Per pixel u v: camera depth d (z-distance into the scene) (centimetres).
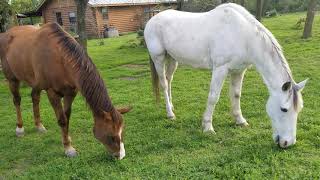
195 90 800
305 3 3014
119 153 428
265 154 438
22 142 564
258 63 471
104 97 413
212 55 511
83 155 488
